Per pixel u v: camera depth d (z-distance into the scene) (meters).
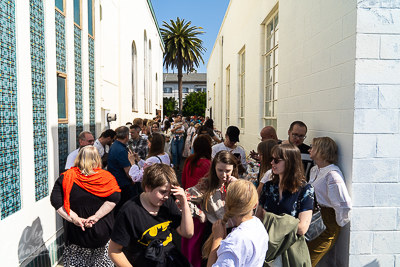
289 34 4.53
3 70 2.72
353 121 2.79
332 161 3.03
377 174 2.84
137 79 12.17
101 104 6.28
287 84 4.66
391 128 2.81
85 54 5.20
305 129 3.63
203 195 2.92
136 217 2.07
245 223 1.89
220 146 4.77
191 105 52.56
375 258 2.92
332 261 3.30
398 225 2.89
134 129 6.14
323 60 3.38
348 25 2.86
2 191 2.69
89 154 2.94
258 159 4.08
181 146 9.65
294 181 2.44
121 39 8.64
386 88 2.79
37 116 3.35
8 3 2.81
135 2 11.53
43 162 3.48
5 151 2.74
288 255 2.30
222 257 1.73
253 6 8.02
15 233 2.85
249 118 8.68
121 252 2.07
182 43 30.67
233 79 11.83
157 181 2.04
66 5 4.29
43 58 3.51
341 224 2.87
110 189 2.96
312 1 3.67
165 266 2.11
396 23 2.76
